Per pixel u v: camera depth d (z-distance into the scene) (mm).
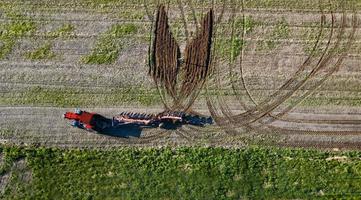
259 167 21469
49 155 21938
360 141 21906
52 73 23578
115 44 24188
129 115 22516
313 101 22656
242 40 24094
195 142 22047
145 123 22281
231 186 21156
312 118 22328
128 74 23500
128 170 21609
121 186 21312
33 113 22750
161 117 22234
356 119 22281
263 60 23625
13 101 23016
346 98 22688
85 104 22938
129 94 23094
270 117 22391
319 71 23281
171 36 24281
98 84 23312
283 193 20984
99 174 21578
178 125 22375
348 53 23625
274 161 21594
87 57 23922
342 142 21906
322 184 21078
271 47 23906
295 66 23438
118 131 22375
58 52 24078
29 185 21406
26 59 23938
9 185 21422
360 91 22812
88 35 24422
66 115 22422
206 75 23375
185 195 21062
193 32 24328
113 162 21797
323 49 23750
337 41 23906
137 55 23922
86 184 21391
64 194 21219
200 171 21438
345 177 21188
